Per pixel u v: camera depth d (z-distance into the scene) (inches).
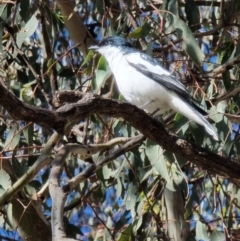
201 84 458.9
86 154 384.5
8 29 436.8
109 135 449.7
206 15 512.1
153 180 461.7
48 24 465.4
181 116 394.0
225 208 489.4
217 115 398.6
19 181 392.5
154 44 478.6
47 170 470.6
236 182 358.6
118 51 415.2
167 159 394.3
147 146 392.5
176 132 392.2
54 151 433.7
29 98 440.5
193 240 443.2
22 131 418.3
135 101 412.8
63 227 291.6
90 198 540.1
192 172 496.7
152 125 334.3
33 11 436.1
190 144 343.3
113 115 318.7
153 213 423.8
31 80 466.0
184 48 392.2
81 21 466.3
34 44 483.2
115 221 532.4
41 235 456.1
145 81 399.2
